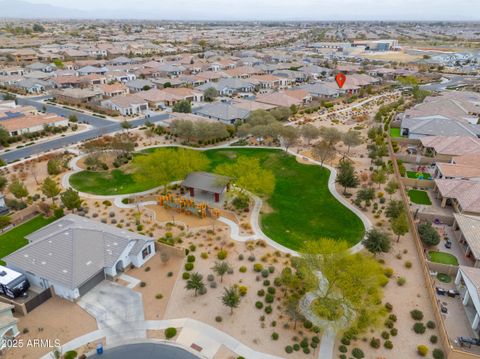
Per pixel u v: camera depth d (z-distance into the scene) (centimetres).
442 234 5369
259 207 6162
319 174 7344
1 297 4016
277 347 3522
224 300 3781
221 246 5075
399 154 8231
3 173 7231
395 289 4312
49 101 13025
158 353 3444
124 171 7419
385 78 18325
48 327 3722
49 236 4581
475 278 3991
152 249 4891
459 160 7169
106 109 11669
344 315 3662
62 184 6831
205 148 8731
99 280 4369
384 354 3475
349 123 10925
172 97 12731
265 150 8600
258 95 13538
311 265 3988
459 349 3512
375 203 6241
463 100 11638
